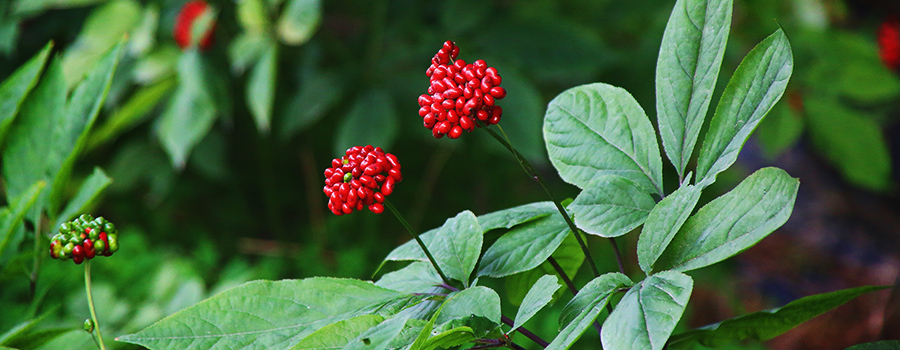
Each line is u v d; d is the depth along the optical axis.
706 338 1.37
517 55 2.99
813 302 1.33
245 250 4.19
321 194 4.54
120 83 3.17
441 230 1.36
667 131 1.31
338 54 3.64
